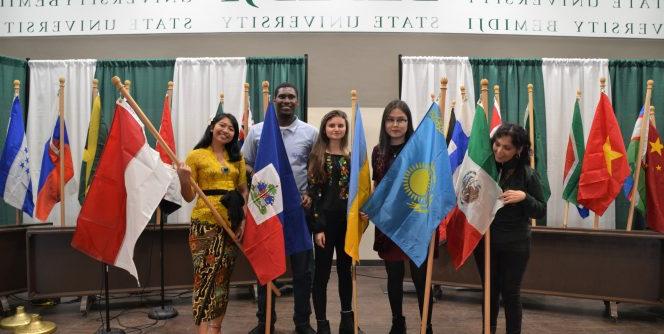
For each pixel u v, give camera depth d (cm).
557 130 527
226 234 262
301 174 304
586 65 530
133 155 254
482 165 250
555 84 529
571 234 365
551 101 530
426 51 542
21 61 519
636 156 418
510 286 252
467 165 257
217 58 527
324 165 277
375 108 545
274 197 261
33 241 357
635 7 539
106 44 539
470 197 252
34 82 523
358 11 530
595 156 392
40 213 388
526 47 544
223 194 261
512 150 247
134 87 526
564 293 368
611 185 384
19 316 321
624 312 373
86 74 525
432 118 256
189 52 539
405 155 255
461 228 261
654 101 529
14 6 534
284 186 270
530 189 249
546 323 346
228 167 267
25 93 523
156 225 386
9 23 534
